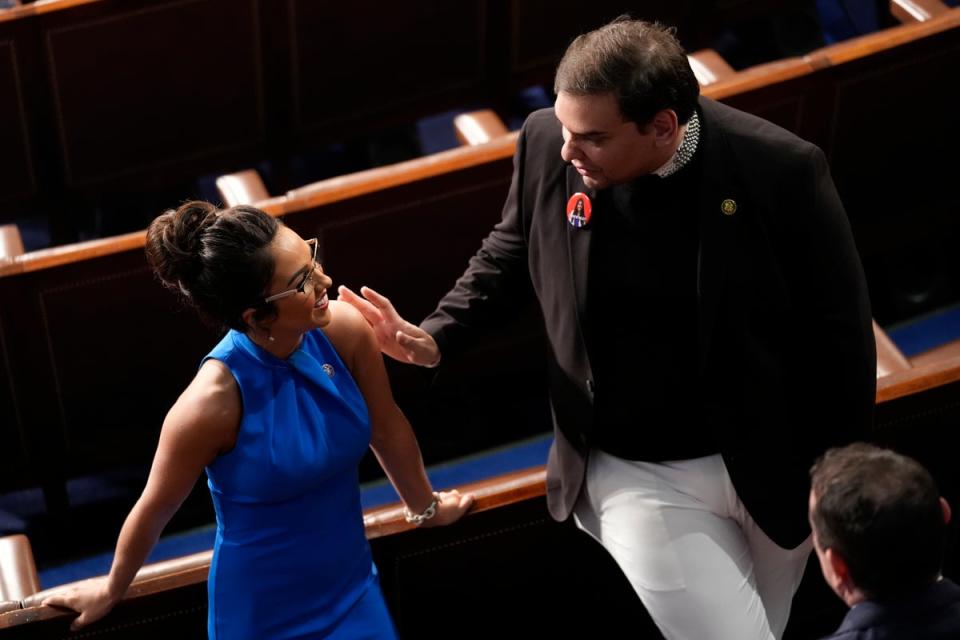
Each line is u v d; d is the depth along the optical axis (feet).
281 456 20.49
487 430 36.09
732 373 21.53
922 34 31.99
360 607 22.75
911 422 25.72
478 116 36.88
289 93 40.04
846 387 21.35
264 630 22.16
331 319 20.83
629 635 27.58
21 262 29.68
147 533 21.18
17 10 35.86
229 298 18.97
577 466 23.44
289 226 31.07
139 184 40.52
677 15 42.45
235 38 38.29
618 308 21.67
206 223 18.79
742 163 20.29
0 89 37.22
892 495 16.34
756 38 46.21
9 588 25.76
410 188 31.17
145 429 33.63
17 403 32.14
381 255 32.19
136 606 23.16
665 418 22.30
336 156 44.39
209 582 22.15
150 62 37.93
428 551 24.68
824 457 17.57
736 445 21.99
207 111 39.60
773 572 24.03
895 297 38.09
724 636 22.80
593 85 19.02
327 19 38.83
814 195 20.24
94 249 29.94
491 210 32.30
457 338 23.80
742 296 20.85
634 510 23.00
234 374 20.10
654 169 20.22
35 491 36.01
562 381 22.90
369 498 34.60
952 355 30.68
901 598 16.43
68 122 38.37
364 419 21.30
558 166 21.83
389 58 40.37
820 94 32.27
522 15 40.68
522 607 26.37
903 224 35.78
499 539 25.03
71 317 30.91
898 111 33.30
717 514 23.11
